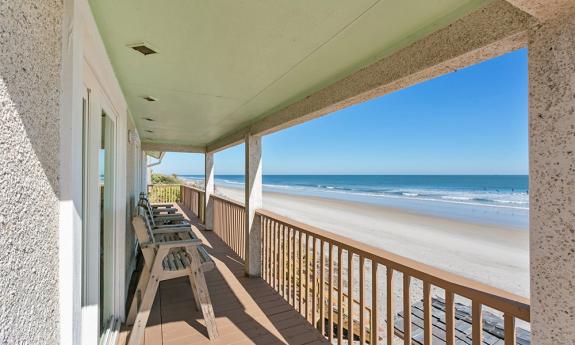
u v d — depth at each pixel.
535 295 0.93
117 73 2.17
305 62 1.92
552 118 0.90
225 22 1.43
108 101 2.04
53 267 0.77
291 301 3.13
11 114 0.57
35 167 0.67
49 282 0.74
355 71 2.01
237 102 2.98
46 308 0.72
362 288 2.03
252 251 3.85
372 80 1.84
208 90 2.57
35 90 0.68
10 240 0.56
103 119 2.18
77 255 0.92
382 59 1.76
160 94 2.73
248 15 1.36
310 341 2.40
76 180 0.92
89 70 1.44
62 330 0.81
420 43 1.50
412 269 1.61
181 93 2.68
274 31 1.51
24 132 0.62
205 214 6.94
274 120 3.33
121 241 2.53
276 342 2.37
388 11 1.32
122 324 2.55
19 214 0.60
